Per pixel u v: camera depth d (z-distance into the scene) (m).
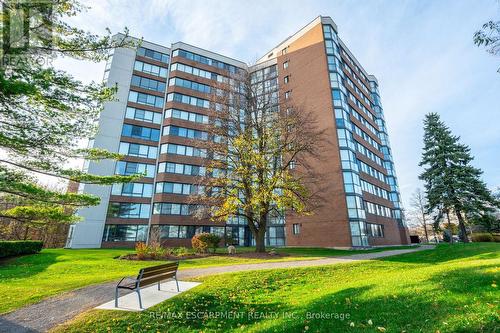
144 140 36.62
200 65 43.62
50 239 37.62
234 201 20.20
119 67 37.94
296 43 40.03
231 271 12.51
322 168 32.09
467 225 33.78
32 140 8.56
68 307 7.54
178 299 8.08
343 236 29.05
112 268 14.55
